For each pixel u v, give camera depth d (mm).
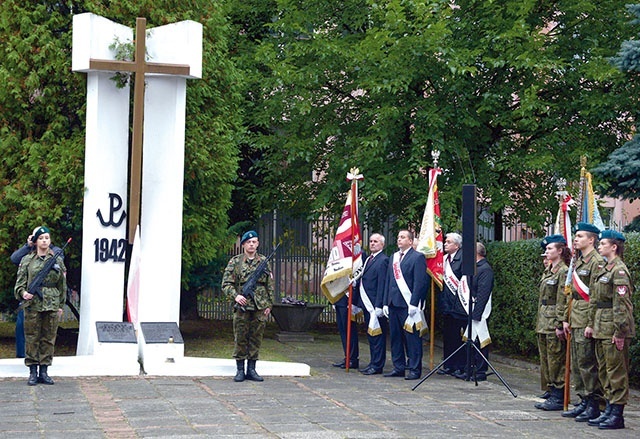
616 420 9742
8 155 15602
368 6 20094
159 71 14594
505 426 9719
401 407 10773
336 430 9227
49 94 15586
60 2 15891
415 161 18203
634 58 13484
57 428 9273
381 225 20625
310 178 21031
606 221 22359
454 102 18469
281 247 23141
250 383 12672
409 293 13609
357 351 14922
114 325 13625
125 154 14992
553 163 18250
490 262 17281
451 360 14141
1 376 12688
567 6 18609
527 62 17219
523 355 16750
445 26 17875
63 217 16312
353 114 20141
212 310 23609
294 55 19219
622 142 19156
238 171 22797
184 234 17047
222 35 17797
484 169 18703
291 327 19578
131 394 11469
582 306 10289
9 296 16484
